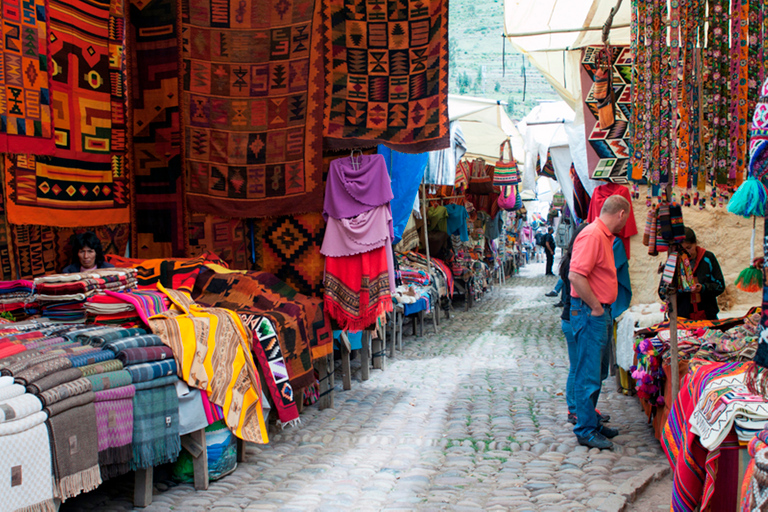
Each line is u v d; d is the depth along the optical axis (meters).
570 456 4.14
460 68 98.19
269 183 5.82
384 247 5.75
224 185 5.89
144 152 5.96
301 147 5.71
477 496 3.47
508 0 5.68
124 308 3.90
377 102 5.64
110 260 5.52
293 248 5.96
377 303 5.73
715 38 3.32
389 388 6.35
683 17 3.50
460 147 10.98
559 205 18.50
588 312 4.27
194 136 5.89
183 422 3.58
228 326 4.11
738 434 2.30
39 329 3.68
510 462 4.06
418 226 11.24
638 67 3.94
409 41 5.56
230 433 3.97
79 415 2.89
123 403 3.20
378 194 5.66
